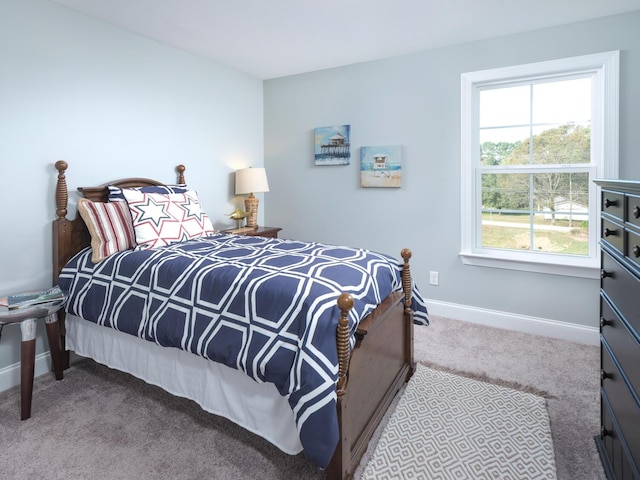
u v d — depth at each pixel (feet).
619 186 4.02
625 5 7.89
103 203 7.95
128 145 9.32
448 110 10.23
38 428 6.01
